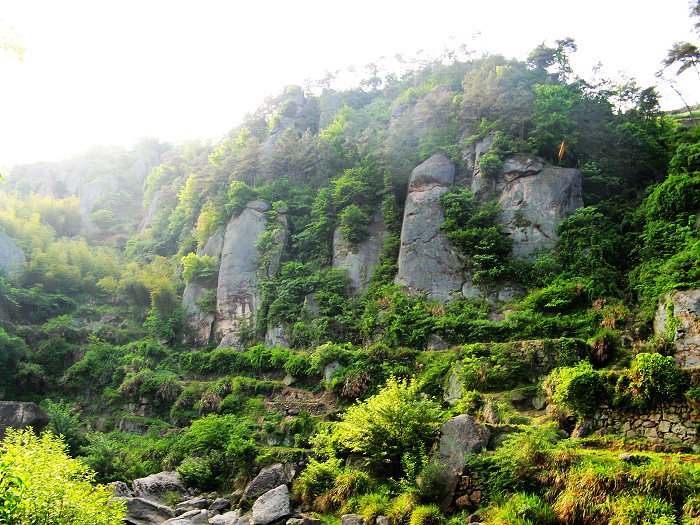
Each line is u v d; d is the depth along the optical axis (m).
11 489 10.07
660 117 49.75
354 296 37.31
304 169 52.44
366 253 39.06
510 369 22.66
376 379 27.17
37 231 56.66
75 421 26.77
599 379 17.77
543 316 27.91
